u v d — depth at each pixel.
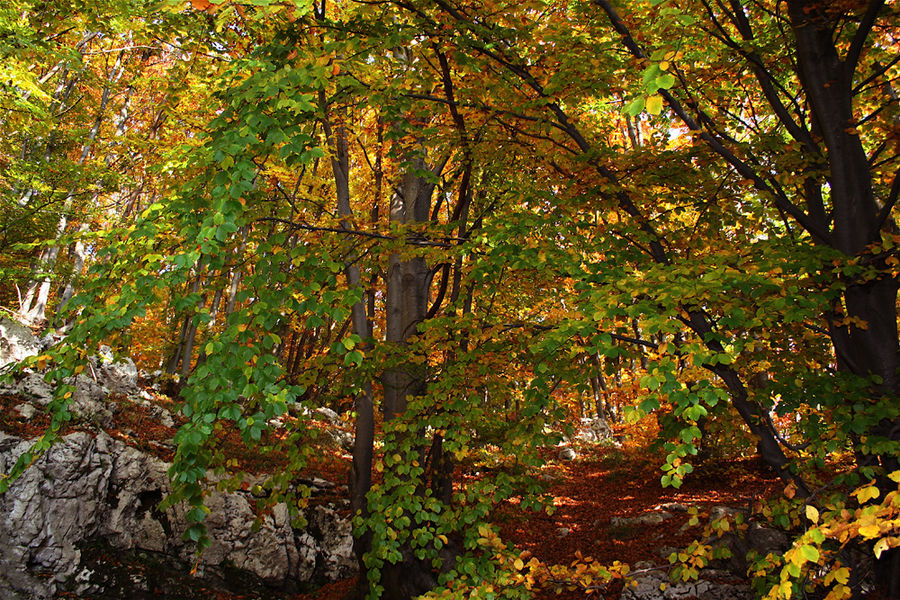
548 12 5.05
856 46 3.51
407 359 4.85
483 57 4.39
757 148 4.27
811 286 3.25
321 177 10.09
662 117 5.83
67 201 10.21
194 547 7.45
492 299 5.59
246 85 2.88
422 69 4.66
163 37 7.77
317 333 17.25
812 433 3.21
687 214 6.08
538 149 4.60
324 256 3.38
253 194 3.51
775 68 4.61
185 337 14.38
